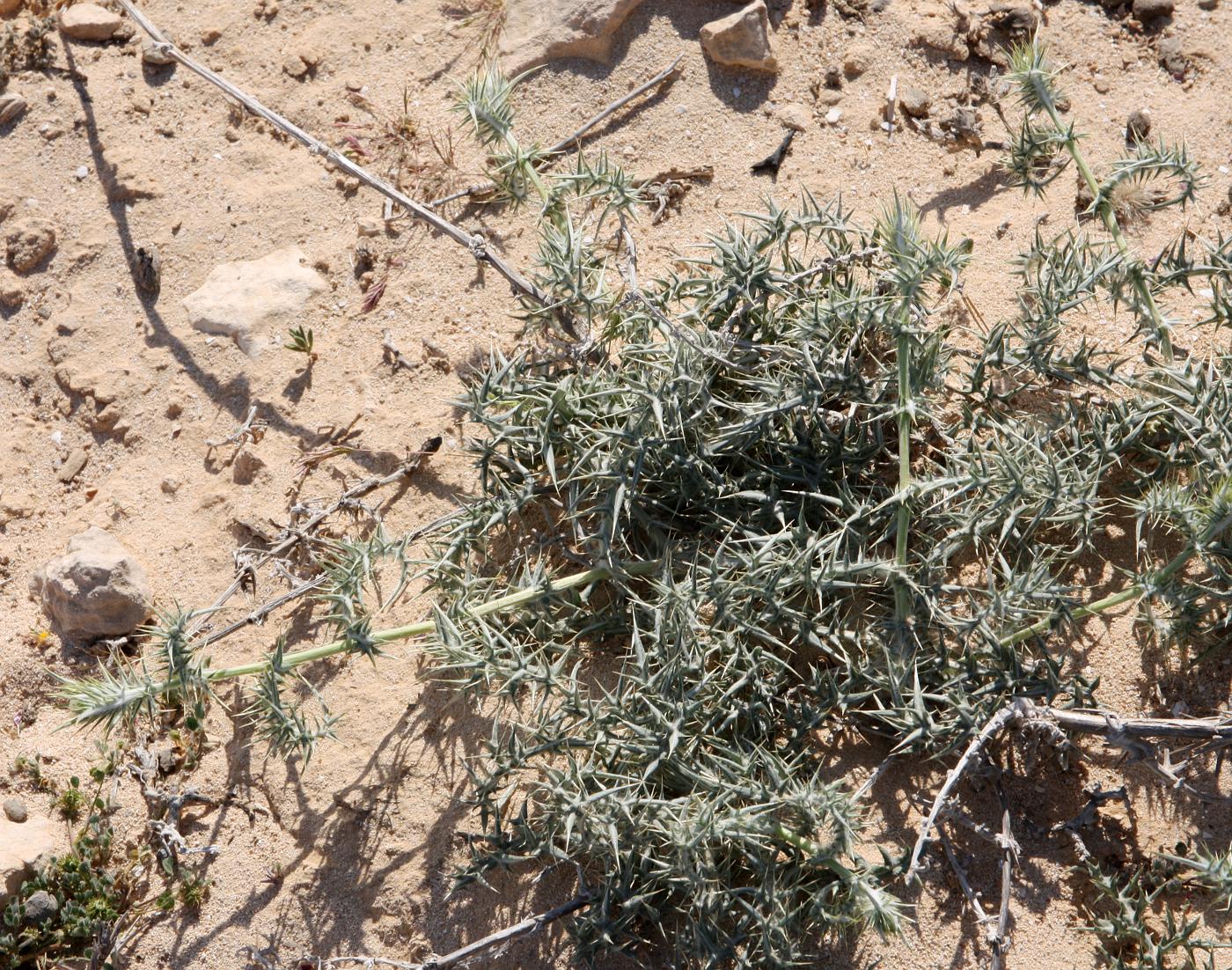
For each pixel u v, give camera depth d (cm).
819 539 125
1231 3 148
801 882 120
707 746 121
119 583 132
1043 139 132
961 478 121
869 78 147
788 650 121
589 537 125
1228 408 123
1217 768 119
